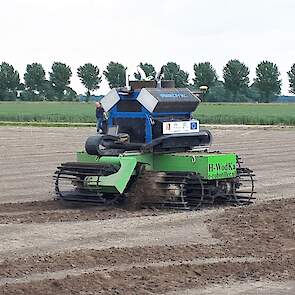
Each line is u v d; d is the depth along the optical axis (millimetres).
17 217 14672
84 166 15766
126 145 16234
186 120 16922
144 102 16141
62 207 16016
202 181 15820
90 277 9992
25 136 45344
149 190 15938
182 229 13680
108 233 13180
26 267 10555
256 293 9703
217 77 137500
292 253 11836
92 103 133625
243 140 42312
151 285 9844
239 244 12422
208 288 9844
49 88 151875
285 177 22656
